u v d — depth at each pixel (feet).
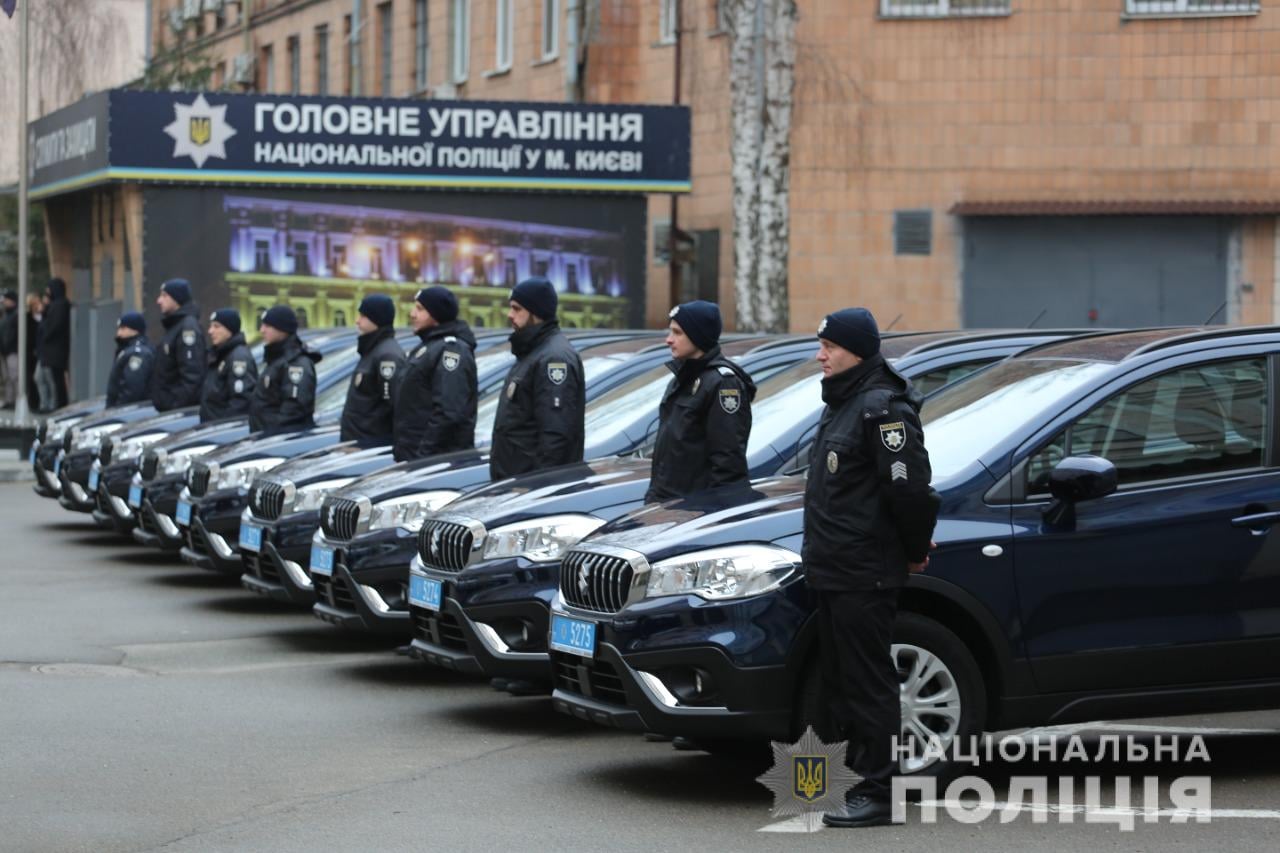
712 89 126.52
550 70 142.31
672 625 31.65
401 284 115.24
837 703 31.37
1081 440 33.40
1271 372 34.71
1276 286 116.98
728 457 38.50
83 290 130.72
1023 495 32.81
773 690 31.27
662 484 39.19
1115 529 32.89
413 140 114.32
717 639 31.24
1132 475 33.40
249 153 111.86
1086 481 31.71
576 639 33.55
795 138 118.62
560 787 34.24
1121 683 33.01
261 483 52.34
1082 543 32.68
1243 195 116.57
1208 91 116.67
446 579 39.88
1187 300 117.50
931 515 29.94
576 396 44.52
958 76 118.01
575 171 116.57
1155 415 33.91
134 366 83.30
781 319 97.09
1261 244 116.98
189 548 59.47
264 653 49.55
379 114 113.80
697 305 38.93
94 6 176.04
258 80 203.92
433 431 49.70
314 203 113.70
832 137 118.42
